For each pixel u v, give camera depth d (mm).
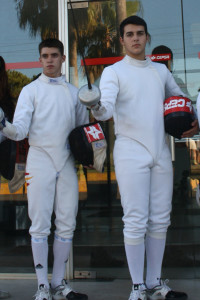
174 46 3457
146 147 2646
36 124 2771
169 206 2750
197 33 3438
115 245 3402
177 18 3461
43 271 2773
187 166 3391
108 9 3535
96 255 3416
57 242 2836
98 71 3533
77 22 3557
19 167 2836
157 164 2691
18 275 3441
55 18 3576
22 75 3600
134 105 2662
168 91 2891
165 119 2658
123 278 3367
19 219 3514
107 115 2461
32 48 3598
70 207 2805
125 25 2705
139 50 2693
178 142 3404
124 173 2631
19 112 2703
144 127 2650
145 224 2652
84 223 3455
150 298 2771
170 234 3385
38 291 2730
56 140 2760
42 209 2729
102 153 2672
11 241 3504
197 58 3434
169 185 2738
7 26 3633
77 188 2873
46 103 2791
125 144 2666
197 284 3166
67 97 2854
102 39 3533
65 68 3529
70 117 2834
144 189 2635
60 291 2824
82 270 3404
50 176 2742
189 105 2635
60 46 2859
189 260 3350
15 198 3527
